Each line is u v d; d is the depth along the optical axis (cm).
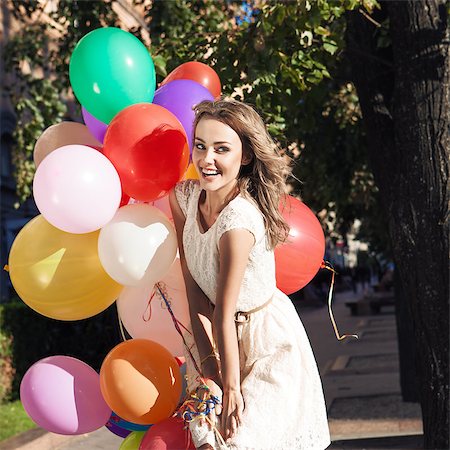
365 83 648
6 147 1756
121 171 384
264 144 350
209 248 349
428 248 600
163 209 410
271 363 350
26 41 1119
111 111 406
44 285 385
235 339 338
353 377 1216
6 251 1764
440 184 600
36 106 1088
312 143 1119
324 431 359
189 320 396
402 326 983
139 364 375
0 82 1603
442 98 603
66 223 372
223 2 1056
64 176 369
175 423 375
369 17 631
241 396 336
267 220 350
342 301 3681
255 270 349
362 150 1095
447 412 601
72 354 1188
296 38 638
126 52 404
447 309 598
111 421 420
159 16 995
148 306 404
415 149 605
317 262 420
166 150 380
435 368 603
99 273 390
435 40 602
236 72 653
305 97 756
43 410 390
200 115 352
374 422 872
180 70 468
